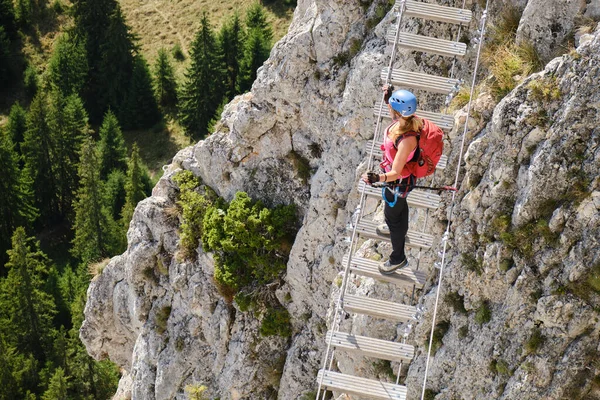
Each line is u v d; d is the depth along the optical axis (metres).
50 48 95.44
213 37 79.12
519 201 14.33
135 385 25.64
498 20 16.42
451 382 15.43
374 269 13.59
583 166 13.52
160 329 25.09
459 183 15.80
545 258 13.90
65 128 78.50
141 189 72.56
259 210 22.56
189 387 22.78
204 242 23.38
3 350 60.00
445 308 15.69
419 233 13.89
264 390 22.83
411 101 11.77
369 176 11.85
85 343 29.44
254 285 22.77
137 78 83.88
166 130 84.50
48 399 56.78
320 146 21.36
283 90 21.03
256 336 22.75
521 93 14.31
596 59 13.45
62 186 79.69
